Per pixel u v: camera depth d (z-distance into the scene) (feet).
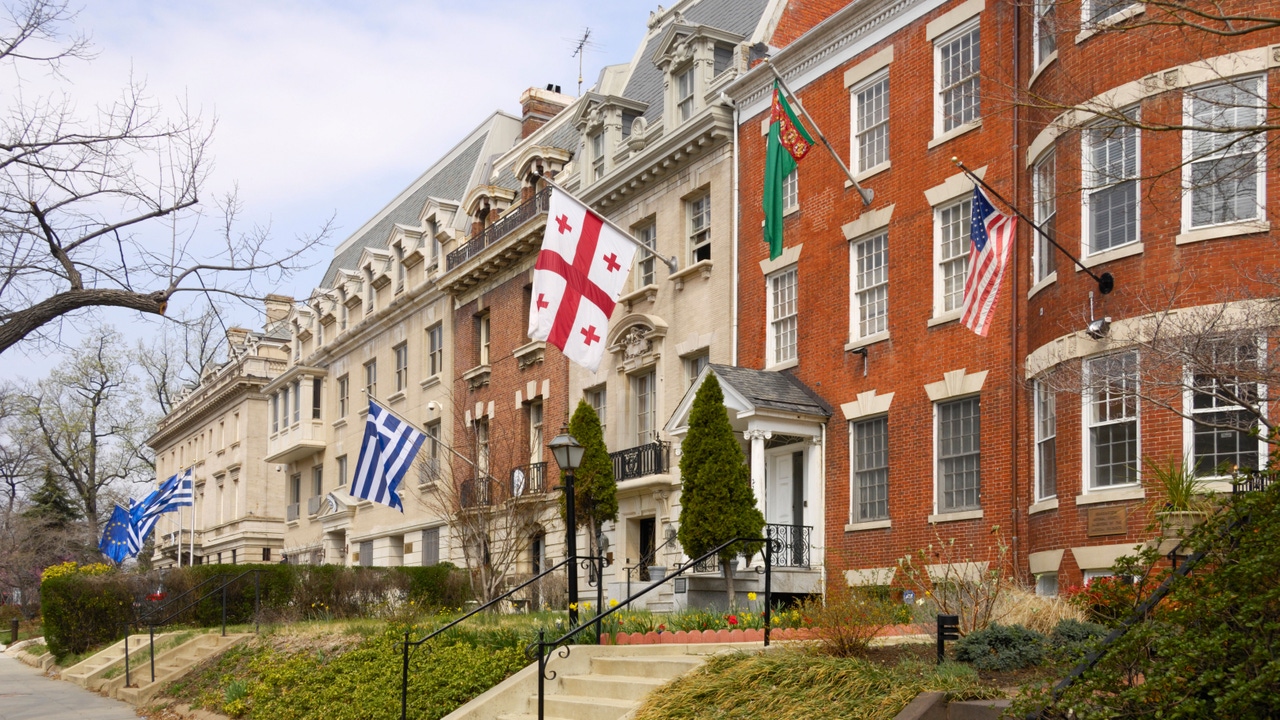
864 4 80.18
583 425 93.45
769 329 86.84
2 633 177.37
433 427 140.36
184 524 238.27
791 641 45.50
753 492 76.64
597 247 71.26
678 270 96.89
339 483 168.25
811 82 85.61
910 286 75.05
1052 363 60.39
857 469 78.33
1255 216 53.11
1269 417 49.73
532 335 69.67
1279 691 24.59
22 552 220.23
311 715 56.44
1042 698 27.94
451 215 142.61
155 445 265.34
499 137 154.81
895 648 43.88
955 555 68.85
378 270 159.84
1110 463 57.57
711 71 96.02
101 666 88.89
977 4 72.02
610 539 102.58
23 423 240.73
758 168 89.15
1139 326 53.11
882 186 78.18
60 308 57.82
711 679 40.57
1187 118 54.03
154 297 59.36
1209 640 25.54
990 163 69.87
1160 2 35.55
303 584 95.40
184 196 61.11
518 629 60.70
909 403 74.02
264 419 204.74
